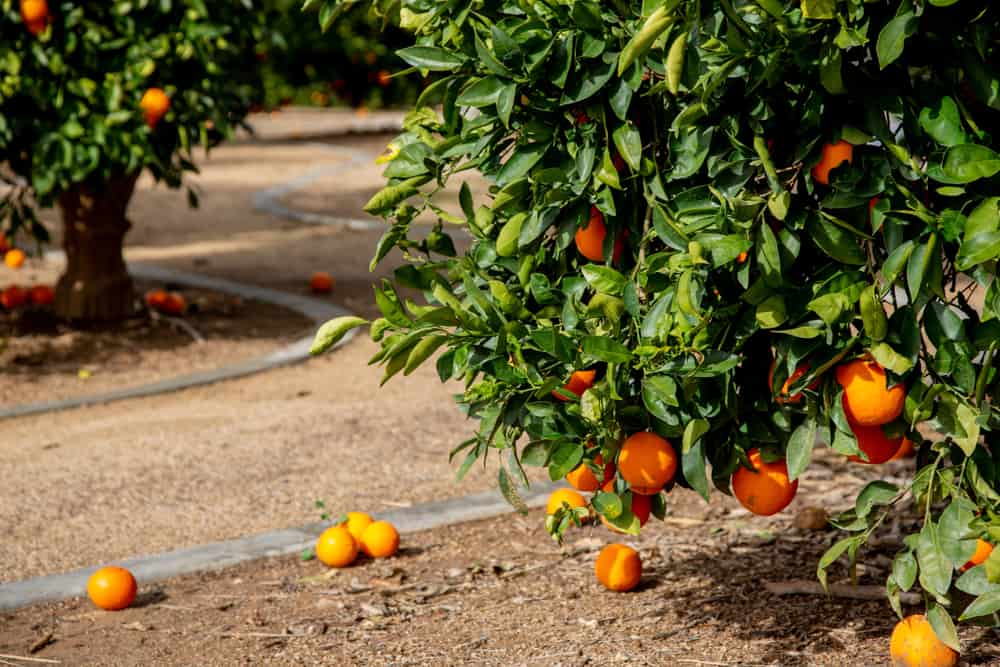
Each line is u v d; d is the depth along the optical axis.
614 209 3.01
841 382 2.93
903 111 2.84
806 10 2.61
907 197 2.83
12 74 8.29
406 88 31.47
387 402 8.06
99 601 4.67
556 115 3.05
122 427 7.57
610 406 3.06
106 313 10.36
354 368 9.13
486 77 2.94
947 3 2.54
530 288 3.22
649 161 2.99
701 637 4.17
